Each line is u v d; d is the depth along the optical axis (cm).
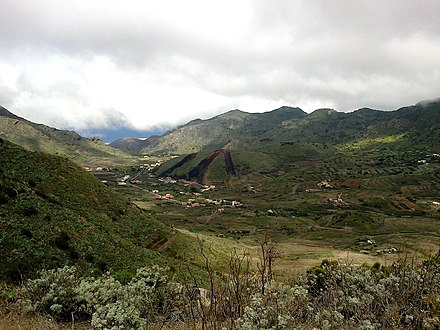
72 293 1202
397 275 830
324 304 719
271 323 576
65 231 3709
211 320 548
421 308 689
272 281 637
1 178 4081
